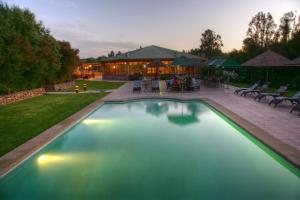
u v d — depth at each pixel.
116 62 39.22
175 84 20.72
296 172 5.52
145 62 35.94
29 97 19.25
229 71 33.28
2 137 8.12
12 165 5.71
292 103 12.99
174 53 35.78
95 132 9.98
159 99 17.28
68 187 5.47
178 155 7.32
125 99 16.66
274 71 22.89
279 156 6.17
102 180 5.75
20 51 17.20
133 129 10.41
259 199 4.91
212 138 8.97
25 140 7.75
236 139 8.84
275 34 43.78
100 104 14.85
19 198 5.10
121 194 5.15
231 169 6.29
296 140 7.14
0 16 16.64
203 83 26.41
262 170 6.19
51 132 8.53
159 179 5.78
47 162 6.86
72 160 6.99
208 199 4.92
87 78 45.75
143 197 5.04
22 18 19.58
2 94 16.53
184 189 5.30
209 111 13.84
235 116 10.45
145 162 6.81
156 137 9.20
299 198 4.91
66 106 14.49
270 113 11.05
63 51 27.33
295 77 20.08
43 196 5.15
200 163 6.70
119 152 7.62
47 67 21.72
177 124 11.16
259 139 7.32
